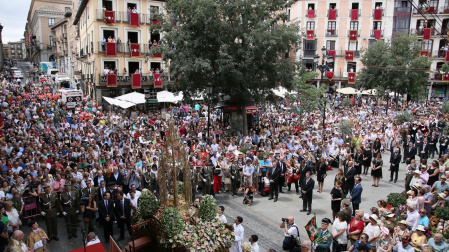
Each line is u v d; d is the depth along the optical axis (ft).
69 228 32.01
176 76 63.98
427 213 31.53
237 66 64.13
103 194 32.55
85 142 49.60
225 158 46.96
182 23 63.82
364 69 122.01
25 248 24.94
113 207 31.78
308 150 52.39
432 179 39.58
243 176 44.62
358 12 156.56
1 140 46.24
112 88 111.04
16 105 83.35
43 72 190.80
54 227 31.63
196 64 58.59
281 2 64.95
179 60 62.90
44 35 243.81
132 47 110.83
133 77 109.19
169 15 71.87
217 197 43.98
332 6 160.15
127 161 39.96
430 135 62.44
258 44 60.95
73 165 39.09
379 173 46.75
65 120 74.28
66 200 31.78
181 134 66.33
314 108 82.74
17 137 50.75
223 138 62.75
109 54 106.83
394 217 29.40
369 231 26.02
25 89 115.55
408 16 152.66
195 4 60.54
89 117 81.10
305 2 161.27
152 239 21.81
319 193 45.06
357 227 26.53
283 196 44.37
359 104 128.47
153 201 22.29
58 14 247.50
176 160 22.34
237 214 37.83
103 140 54.75
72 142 52.49
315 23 161.48
